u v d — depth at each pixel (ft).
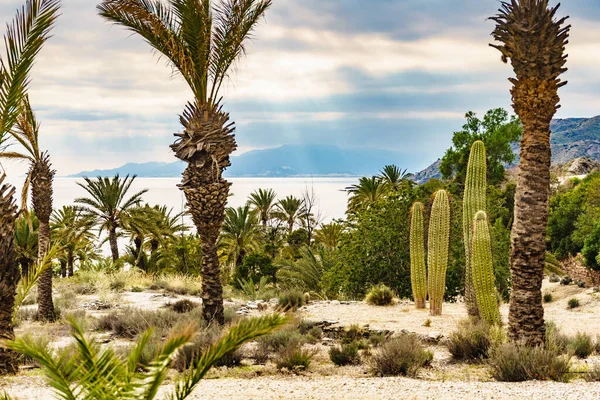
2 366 29.50
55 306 60.54
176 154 45.85
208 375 30.71
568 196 147.84
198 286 82.79
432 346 40.24
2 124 25.03
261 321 12.06
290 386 26.61
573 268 123.95
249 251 124.26
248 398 23.75
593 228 114.52
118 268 105.91
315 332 44.34
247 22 44.52
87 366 11.73
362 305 59.11
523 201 33.19
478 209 46.50
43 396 24.04
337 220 76.38
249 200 147.13
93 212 114.42
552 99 32.53
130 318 46.80
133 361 11.74
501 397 23.30
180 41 43.75
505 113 164.96
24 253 104.17
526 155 33.27
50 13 24.29
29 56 24.35
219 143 45.52
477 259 40.93
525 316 33.01
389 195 73.72
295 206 146.20
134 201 117.08
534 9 32.09
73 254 132.67
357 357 35.01
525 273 33.06
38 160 51.49
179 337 11.66
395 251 70.54
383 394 24.52
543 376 28.35
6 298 29.43
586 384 25.96
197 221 46.14
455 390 25.05
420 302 56.44
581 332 46.39
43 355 11.57
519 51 32.53
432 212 51.85
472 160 47.24
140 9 41.78
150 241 140.67
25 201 31.94
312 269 86.17
